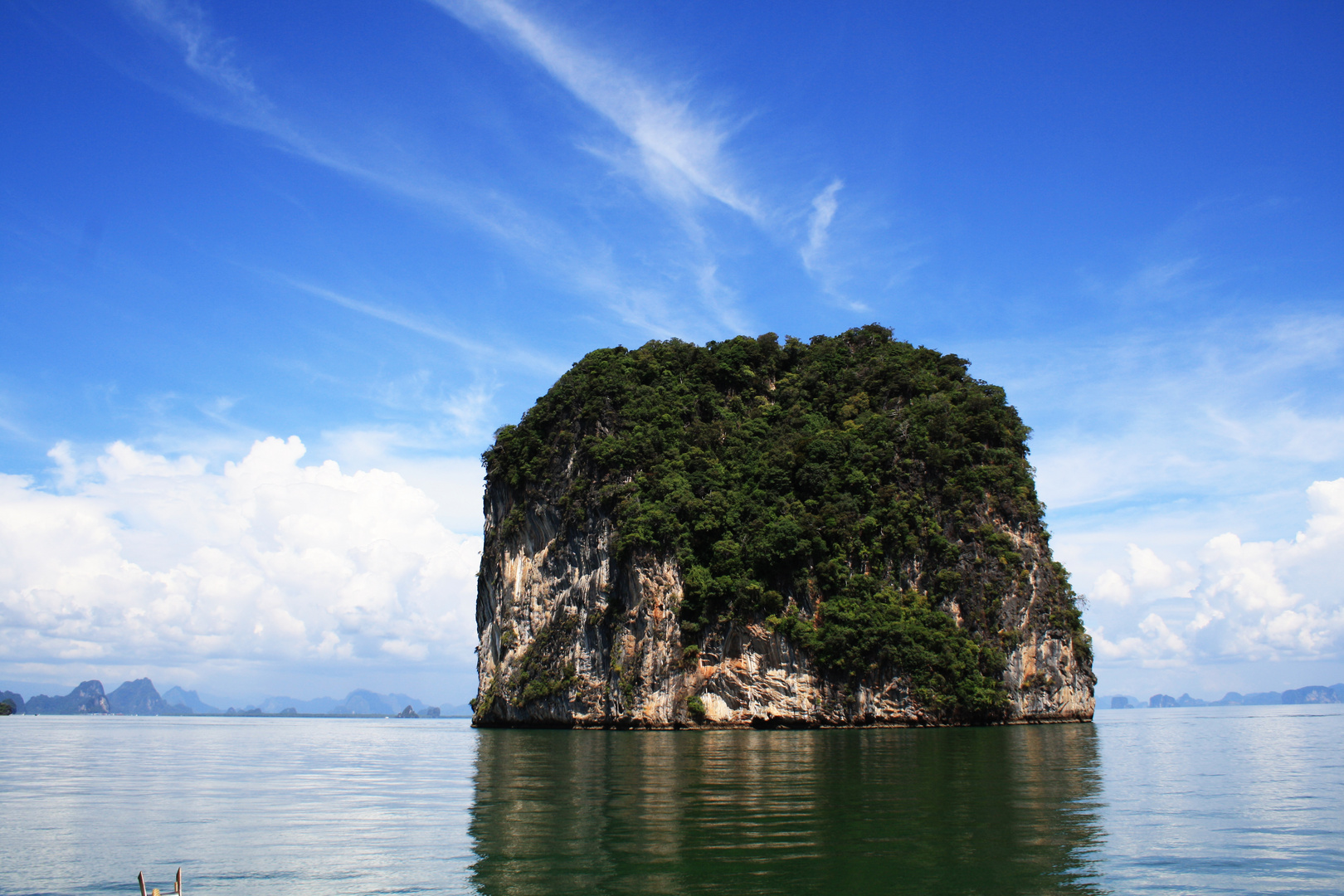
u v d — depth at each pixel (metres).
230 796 39.28
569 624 90.38
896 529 86.88
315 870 23.17
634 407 96.19
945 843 24.59
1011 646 84.69
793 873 21.34
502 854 24.02
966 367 108.81
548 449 98.38
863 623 81.56
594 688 86.19
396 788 41.00
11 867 24.28
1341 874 22.02
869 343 118.50
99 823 31.53
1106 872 21.94
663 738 69.31
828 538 86.50
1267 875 21.84
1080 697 91.94
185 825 30.75
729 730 78.50
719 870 21.59
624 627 84.88
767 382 113.62
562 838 25.80
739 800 32.31
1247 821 29.61
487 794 36.41
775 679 81.38
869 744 59.19
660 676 82.19
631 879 20.95
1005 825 27.38
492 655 101.75
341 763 57.31
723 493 89.00
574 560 91.44
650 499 88.38
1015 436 97.88
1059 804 31.78
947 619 83.31
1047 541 92.69
